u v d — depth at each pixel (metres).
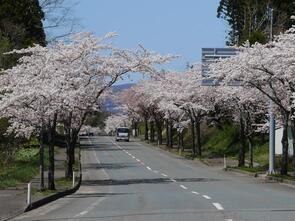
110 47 31.09
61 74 25.80
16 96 23.44
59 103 23.92
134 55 31.97
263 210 15.88
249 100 37.88
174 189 24.98
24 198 19.03
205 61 39.16
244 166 41.50
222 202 18.48
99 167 43.56
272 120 33.84
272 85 32.06
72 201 19.89
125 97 98.12
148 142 88.62
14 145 38.31
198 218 13.98
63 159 44.75
